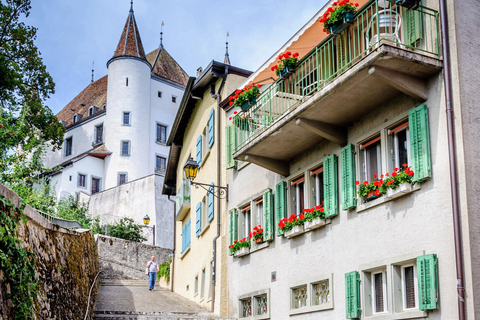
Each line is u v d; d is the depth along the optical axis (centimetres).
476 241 987
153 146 6250
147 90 6262
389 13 1203
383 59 1059
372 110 1240
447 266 1013
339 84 1145
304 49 1505
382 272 1174
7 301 768
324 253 1341
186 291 2466
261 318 1552
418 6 1073
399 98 1173
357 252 1231
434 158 1072
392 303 1105
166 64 6831
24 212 907
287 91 1467
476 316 952
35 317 869
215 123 2006
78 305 1305
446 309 1002
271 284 1538
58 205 2970
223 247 1820
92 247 2236
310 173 1448
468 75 1064
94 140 6375
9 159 1706
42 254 1014
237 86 1955
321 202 1412
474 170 1020
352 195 1250
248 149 1478
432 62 1073
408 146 1153
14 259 812
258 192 1650
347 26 1197
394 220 1143
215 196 1831
